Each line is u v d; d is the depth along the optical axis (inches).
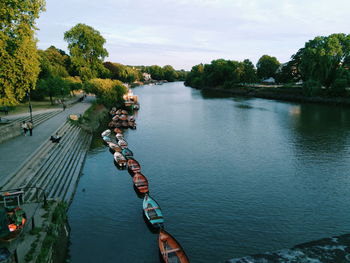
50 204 757.3
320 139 1883.6
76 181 1173.7
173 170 1359.5
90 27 4023.1
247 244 807.1
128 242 804.6
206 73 7057.1
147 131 2190.0
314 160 1482.5
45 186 928.9
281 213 973.2
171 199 1067.3
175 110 3321.9
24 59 1148.5
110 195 1086.4
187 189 1154.0
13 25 1132.5
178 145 1787.6
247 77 5669.3
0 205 722.8
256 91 4977.9
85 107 2650.1
